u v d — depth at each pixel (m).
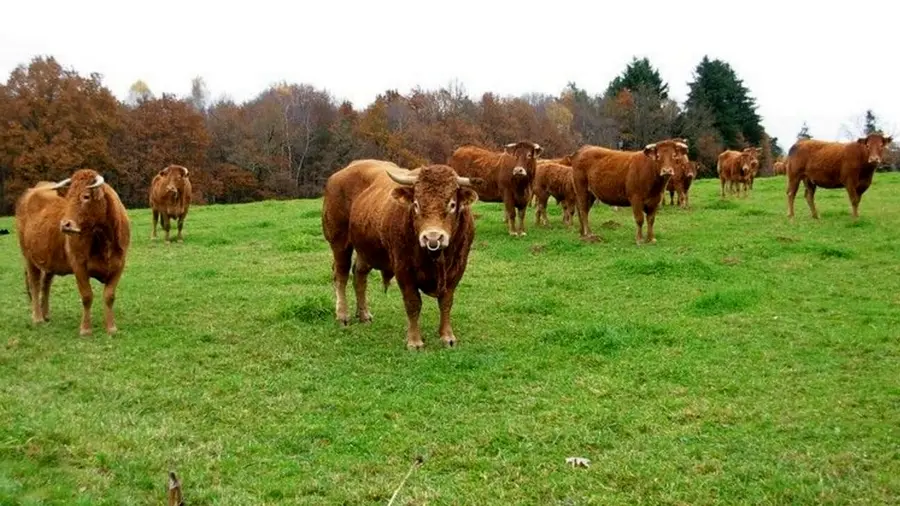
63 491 5.10
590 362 8.12
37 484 5.18
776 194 27.36
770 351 8.25
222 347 8.99
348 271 10.23
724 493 5.08
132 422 6.54
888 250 14.10
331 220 10.05
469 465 5.68
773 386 7.16
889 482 5.11
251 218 25.33
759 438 5.96
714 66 73.19
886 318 9.41
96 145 46.94
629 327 9.36
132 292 12.55
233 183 54.56
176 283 13.38
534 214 22.91
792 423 6.23
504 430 6.27
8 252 18.81
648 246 15.91
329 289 12.59
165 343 9.20
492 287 12.30
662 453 5.73
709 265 13.09
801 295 10.93
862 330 8.91
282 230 20.94
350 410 6.88
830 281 11.77
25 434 5.89
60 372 8.02
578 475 5.44
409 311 8.76
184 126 51.25
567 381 7.50
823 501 4.90
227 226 22.91
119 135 50.97
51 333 9.81
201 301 11.70
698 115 68.12
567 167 19.61
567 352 8.48
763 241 15.54
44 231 9.91
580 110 78.12
